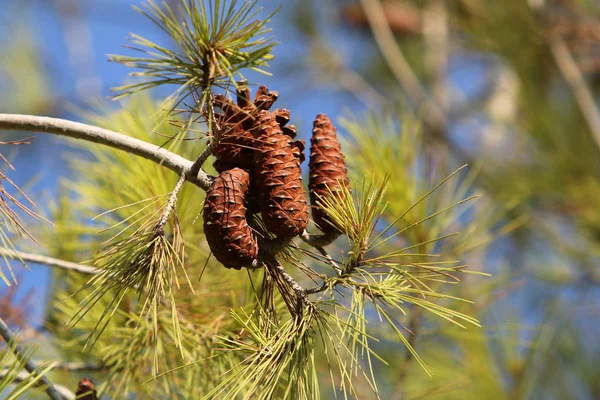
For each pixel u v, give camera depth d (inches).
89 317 63.4
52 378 65.3
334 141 57.4
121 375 62.9
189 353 61.5
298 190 55.6
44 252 65.8
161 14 55.9
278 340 55.3
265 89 56.4
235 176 55.4
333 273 67.3
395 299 55.4
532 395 87.4
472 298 70.5
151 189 62.7
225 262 55.5
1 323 55.9
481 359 75.4
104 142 56.4
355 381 73.1
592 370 90.7
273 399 56.7
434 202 65.7
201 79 56.0
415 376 74.1
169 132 64.8
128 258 55.5
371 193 56.7
